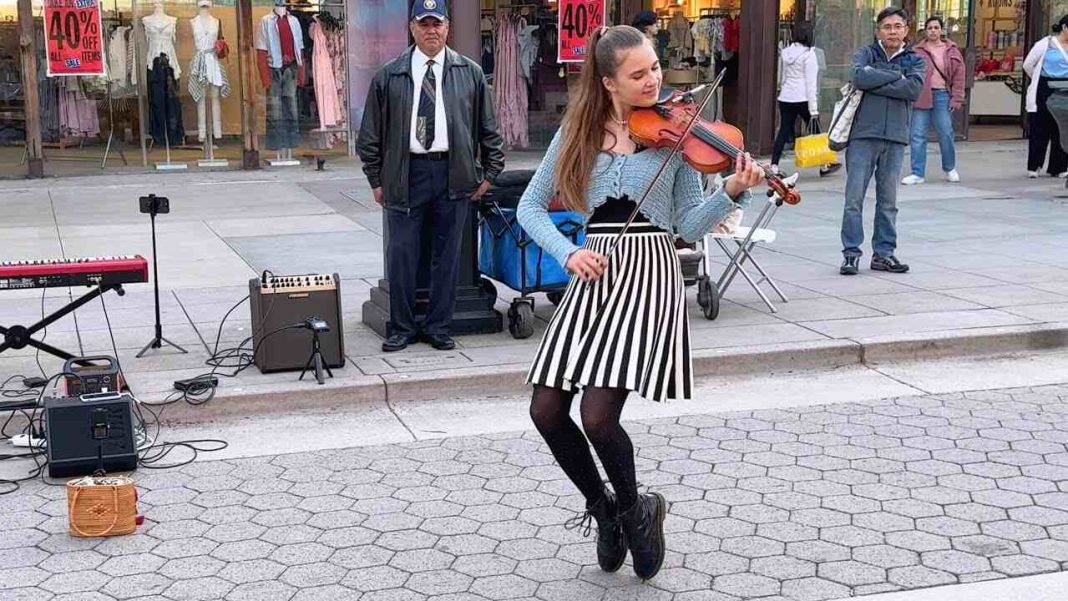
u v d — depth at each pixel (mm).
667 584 4305
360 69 16266
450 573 4430
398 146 6898
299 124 16281
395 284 7172
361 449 5848
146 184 14680
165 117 15844
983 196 13219
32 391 6422
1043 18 19438
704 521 4887
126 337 7535
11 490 5305
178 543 4723
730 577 4355
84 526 4750
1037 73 14383
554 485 5344
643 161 4035
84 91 15438
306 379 6605
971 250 10203
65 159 15461
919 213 12109
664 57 17203
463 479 5426
